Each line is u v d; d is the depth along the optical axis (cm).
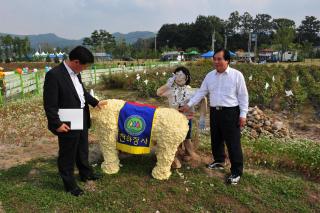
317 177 596
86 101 514
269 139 865
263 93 1419
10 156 639
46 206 458
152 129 526
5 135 771
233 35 9875
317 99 1566
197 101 556
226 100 526
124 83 1897
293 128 1171
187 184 532
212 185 532
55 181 523
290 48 6194
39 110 1048
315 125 1195
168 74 2081
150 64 3303
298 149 690
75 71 461
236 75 520
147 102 1493
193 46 9475
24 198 472
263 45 7975
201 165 606
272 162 630
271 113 1327
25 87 1496
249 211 485
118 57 7438
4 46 7181
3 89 1327
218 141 576
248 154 661
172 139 522
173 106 584
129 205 472
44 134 787
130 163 596
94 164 590
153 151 651
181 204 485
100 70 2402
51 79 439
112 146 548
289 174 605
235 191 521
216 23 9225
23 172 553
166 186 522
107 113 535
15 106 1106
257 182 556
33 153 658
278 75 2177
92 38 8569
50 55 6762
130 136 529
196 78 1966
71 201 470
